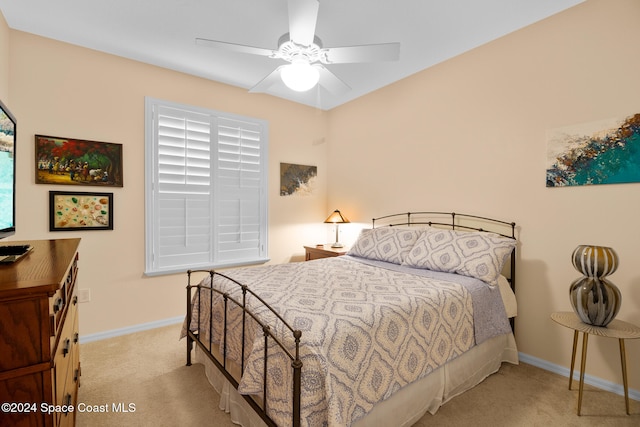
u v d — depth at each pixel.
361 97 3.79
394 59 2.06
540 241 2.30
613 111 1.97
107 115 2.72
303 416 1.15
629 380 1.94
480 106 2.65
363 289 1.84
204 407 1.81
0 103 1.35
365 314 1.44
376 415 1.39
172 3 2.07
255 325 1.50
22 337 0.82
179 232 3.12
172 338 2.74
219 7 2.12
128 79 2.82
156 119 2.97
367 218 3.72
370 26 2.33
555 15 2.21
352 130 3.91
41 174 2.43
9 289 0.79
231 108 3.45
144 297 2.92
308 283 1.98
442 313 1.73
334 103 4.06
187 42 2.56
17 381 0.82
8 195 1.53
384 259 2.76
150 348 2.54
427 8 2.13
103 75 2.70
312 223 4.16
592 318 1.76
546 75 2.26
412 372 1.52
